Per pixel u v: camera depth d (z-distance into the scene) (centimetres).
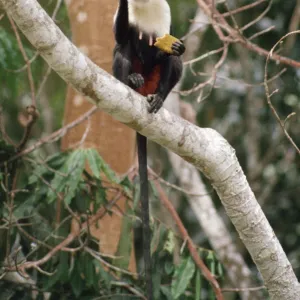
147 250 948
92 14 1302
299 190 1808
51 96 1664
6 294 1123
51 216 1162
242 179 913
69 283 1127
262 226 922
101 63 1298
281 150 1848
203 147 888
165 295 1138
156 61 1044
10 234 1076
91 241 1125
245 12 1731
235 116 1861
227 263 1548
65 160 1126
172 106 1567
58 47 766
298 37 1725
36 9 748
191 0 1756
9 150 1141
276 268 929
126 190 1127
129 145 1277
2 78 1419
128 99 825
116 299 1116
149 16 1036
